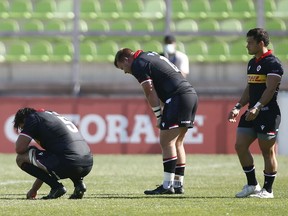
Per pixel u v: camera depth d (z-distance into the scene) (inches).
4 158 2322.8
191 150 2518.5
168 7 2933.1
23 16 3166.8
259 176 1806.1
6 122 2500.0
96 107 2512.3
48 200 1261.1
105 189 1496.1
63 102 2512.3
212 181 1660.9
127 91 2856.8
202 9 3206.2
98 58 3038.9
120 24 3159.5
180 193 1391.5
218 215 1072.2
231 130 2512.3
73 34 2878.9
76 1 2871.6
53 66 3043.8
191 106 1363.2
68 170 1268.5
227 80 3056.1
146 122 2512.3
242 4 3218.5
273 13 3184.1
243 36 3090.6
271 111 1282.0
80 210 1120.8
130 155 2471.7
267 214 1083.9
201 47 3102.9
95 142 2514.8
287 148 2516.0
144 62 1352.1
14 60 3034.0
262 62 1278.3
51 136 1269.7
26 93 2874.0
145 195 1362.0
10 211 1117.1
